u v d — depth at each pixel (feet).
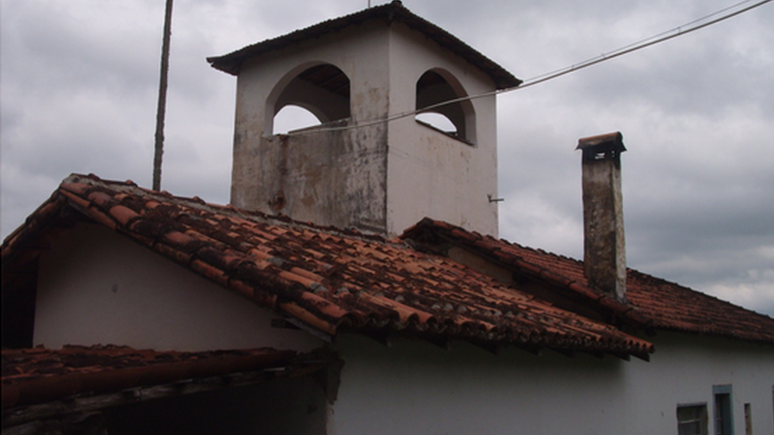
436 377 19.49
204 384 13.76
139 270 19.85
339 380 16.16
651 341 31.76
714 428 36.55
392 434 17.52
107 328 20.07
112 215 17.95
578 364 26.78
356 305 15.15
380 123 43.16
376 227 42.09
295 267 17.48
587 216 32.22
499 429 21.77
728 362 39.47
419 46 46.29
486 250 31.58
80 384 11.65
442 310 18.19
